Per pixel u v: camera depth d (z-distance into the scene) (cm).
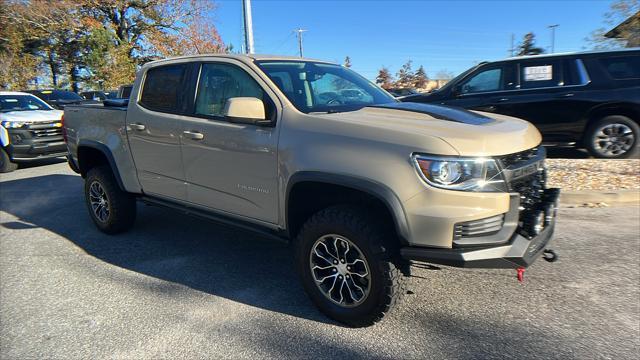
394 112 339
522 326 315
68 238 534
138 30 3625
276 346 302
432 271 404
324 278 328
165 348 304
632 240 460
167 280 410
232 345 305
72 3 3238
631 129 729
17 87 3055
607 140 747
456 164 269
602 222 515
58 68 3547
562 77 766
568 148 904
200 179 403
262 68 371
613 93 730
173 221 585
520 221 295
